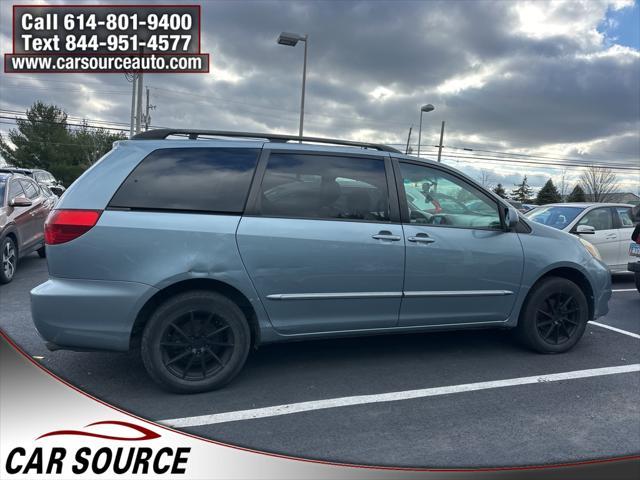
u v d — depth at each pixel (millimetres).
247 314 3654
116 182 3355
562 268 4457
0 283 7172
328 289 3648
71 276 3236
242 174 3566
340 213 3734
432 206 4047
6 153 44438
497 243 4137
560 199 68562
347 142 3932
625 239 8031
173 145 3541
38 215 8570
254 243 3445
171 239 3303
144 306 3338
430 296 3938
